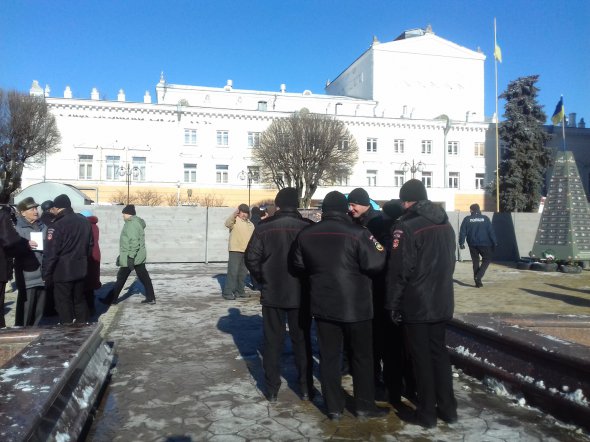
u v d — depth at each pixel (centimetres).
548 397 391
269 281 436
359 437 362
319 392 462
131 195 4481
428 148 5219
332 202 410
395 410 418
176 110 4597
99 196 4450
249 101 5591
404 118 5119
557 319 509
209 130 4712
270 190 4778
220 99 5519
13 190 3475
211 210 1736
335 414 391
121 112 4512
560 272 1514
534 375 412
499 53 3988
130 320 766
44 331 466
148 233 1684
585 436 358
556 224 1602
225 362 549
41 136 3597
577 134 5666
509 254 1900
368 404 397
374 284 446
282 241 437
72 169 4422
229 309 861
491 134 5331
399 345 433
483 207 5241
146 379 489
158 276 1345
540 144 4500
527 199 4459
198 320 768
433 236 384
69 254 616
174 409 414
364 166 5034
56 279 610
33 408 273
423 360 382
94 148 4462
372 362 401
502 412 405
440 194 5147
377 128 5081
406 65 5972
